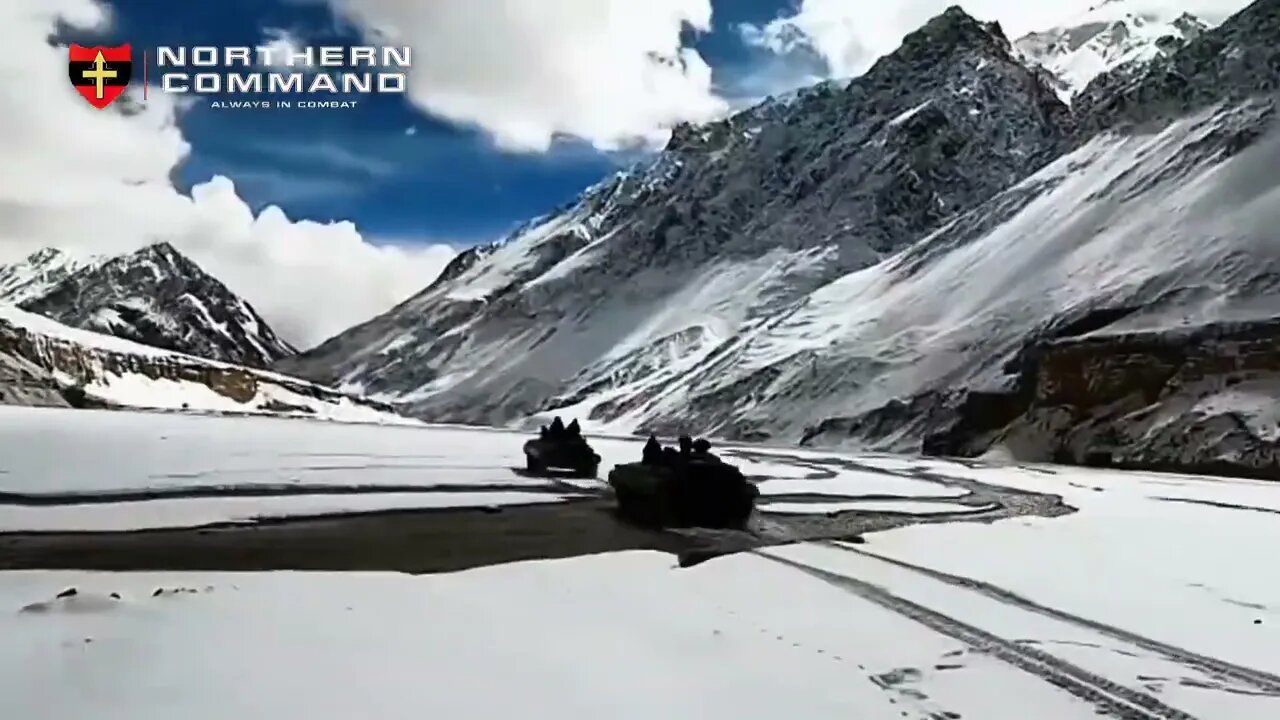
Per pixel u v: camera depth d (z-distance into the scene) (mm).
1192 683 9102
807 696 8344
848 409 79125
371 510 20828
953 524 21359
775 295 148500
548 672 8695
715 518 20328
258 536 16766
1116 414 55562
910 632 10797
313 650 9031
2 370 67500
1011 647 10242
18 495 20453
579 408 127438
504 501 23609
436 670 8586
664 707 7926
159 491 21938
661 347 138375
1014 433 60531
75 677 7988
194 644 9039
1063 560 16156
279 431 48250
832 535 19406
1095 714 8164
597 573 13953
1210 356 53938
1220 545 18188
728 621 11047
